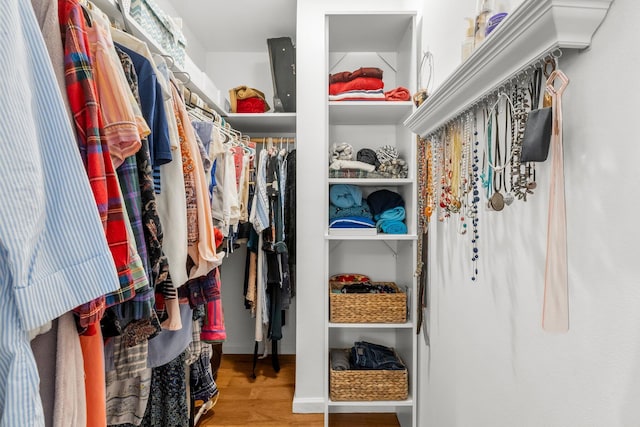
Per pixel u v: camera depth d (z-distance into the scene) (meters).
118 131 0.66
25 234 0.43
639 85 0.51
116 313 0.67
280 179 2.19
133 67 0.78
